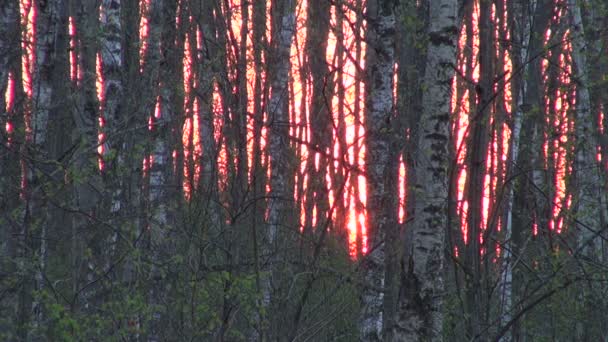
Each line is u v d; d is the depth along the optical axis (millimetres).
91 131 24234
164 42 26797
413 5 23516
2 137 20609
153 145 25000
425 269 16984
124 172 21984
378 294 22234
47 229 24562
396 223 21609
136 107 24766
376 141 23000
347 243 24953
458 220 19312
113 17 25000
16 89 26109
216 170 20531
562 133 24781
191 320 19078
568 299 21922
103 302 20172
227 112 20094
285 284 20422
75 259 21766
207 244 19516
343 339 22750
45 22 24750
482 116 15648
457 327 18891
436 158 17328
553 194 23078
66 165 19766
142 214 21422
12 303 21266
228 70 20969
